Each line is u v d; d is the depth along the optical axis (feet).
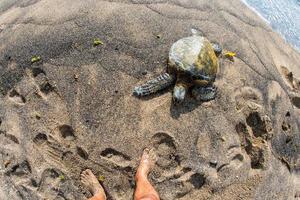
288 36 15.07
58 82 11.12
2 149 10.82
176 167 10.77
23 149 10.72
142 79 11.17
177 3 12.39
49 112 10.94
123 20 11.74
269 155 11.39
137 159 10.64
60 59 11.31
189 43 11.15
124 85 11.09
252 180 11.14
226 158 11.04
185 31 11.86
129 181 10.57
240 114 11.44
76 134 10.76
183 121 10.98
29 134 10.82
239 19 13.15
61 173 10.57
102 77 11.13
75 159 10.67
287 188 11.59
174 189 10.66
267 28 14.16
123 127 10.81
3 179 10.61
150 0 12.23
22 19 12.13
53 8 12.09
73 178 10.57
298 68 13.76
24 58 11.43
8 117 11.07
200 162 10.84
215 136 11.05
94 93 11.02
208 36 12.05
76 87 11.07
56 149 10.71
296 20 15.65
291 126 12.26
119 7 11.96
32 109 11.03
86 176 10.53
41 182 10.47
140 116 10.89
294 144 12.25
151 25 11.78
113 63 11.25
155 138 10.82
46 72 11.23
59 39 11.48
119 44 11.44
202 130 11.02
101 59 11.28
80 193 10.51
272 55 13.23
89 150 10.67
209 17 12.50
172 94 11.07
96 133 10.76
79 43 11.43
